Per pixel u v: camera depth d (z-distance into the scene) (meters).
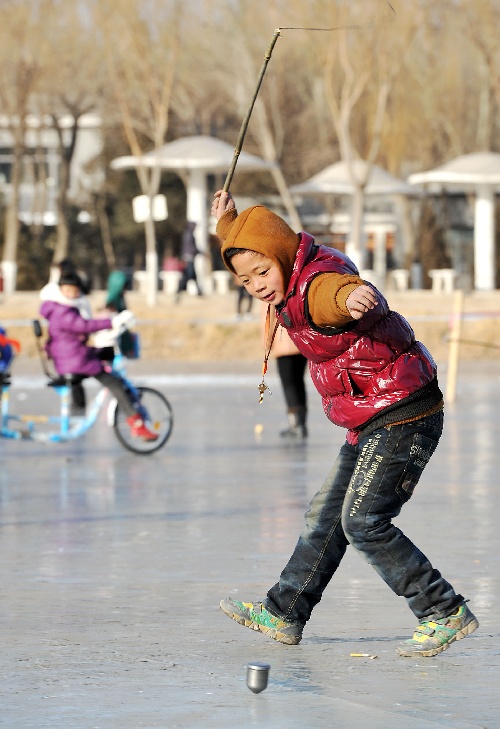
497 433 34.38
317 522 12.91
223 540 19.25
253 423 37.44
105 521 21.08
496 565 17.17
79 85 113.88
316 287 11.55
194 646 13.01
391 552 12.38
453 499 23.25
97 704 10.95
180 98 112.94
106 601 15.15
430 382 12.27
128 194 131.88
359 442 12.35
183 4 88.19
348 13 85.19
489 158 97.88
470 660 12.45
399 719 10.51
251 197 126.25
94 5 86.56
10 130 100.75
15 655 12.62
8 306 73.81
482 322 66.56
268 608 13.03
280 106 118.62
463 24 95.44
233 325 66.81
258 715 10.62
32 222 137.25
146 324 66.88
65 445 32.78
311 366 12.42
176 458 29.86
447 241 122.94
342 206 134.62
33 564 17.47
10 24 96.19
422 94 112.12
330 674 11.94
